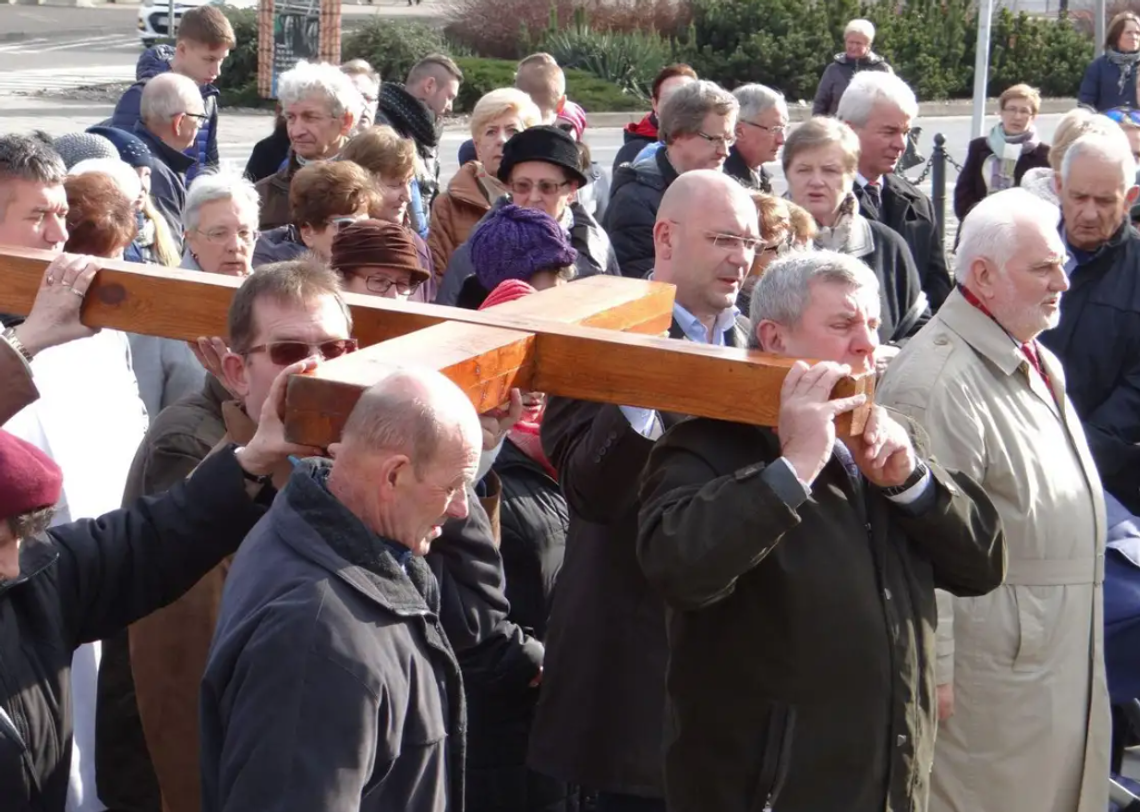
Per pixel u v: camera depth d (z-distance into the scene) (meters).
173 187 7.06
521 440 4.11
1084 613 4.04
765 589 2.98
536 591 4.08
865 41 12.73
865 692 2.97
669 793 3.13
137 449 3.84
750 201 4.30
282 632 2.43
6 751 2.79
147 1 24.00
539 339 2.70
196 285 2.88
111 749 3.70
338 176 5.21
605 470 3.36
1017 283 4.00
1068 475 4.04
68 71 25.62
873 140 6.67
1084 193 5.46
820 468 2.74
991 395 4.00
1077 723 4.03
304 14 19.02
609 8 27.05
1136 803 4.94
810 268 3.24
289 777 2.36
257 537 2.60
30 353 2.81
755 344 3.43
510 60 26.42
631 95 24.36
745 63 25.36
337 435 2.48
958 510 3.08
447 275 5.62
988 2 14.12
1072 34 27.83
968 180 10.70
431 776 2.57
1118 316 5.52
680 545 2.84
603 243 6.14
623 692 3.66
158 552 3.03
